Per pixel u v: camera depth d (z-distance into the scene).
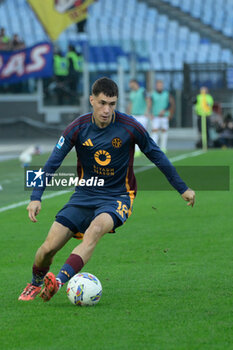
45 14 89.69
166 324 16.61
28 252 28.05
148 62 119.06
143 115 73.19
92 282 18.69
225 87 90.62
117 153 19.22
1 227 34.25
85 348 14.80
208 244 28.58
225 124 88.00
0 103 113.06
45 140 105.88
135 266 24.70
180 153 77.44
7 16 127.50
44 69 108.25
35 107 113.25
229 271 23.23
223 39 133.00
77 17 89.75
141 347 14.78
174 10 136.88
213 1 140.25
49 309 18.42
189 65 90.88
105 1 136.38
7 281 22.80
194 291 20.34
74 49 112.06
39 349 14.84
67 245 29.80
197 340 15.27
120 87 91.25
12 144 97.75
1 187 49.44
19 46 107.38
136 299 19.44
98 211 18.92
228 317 17.22
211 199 42.28
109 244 29.27
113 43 119.75
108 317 17.38
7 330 16.39
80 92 113.00
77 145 19.33
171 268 24.11
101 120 18.50
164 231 32.03
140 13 135.38
